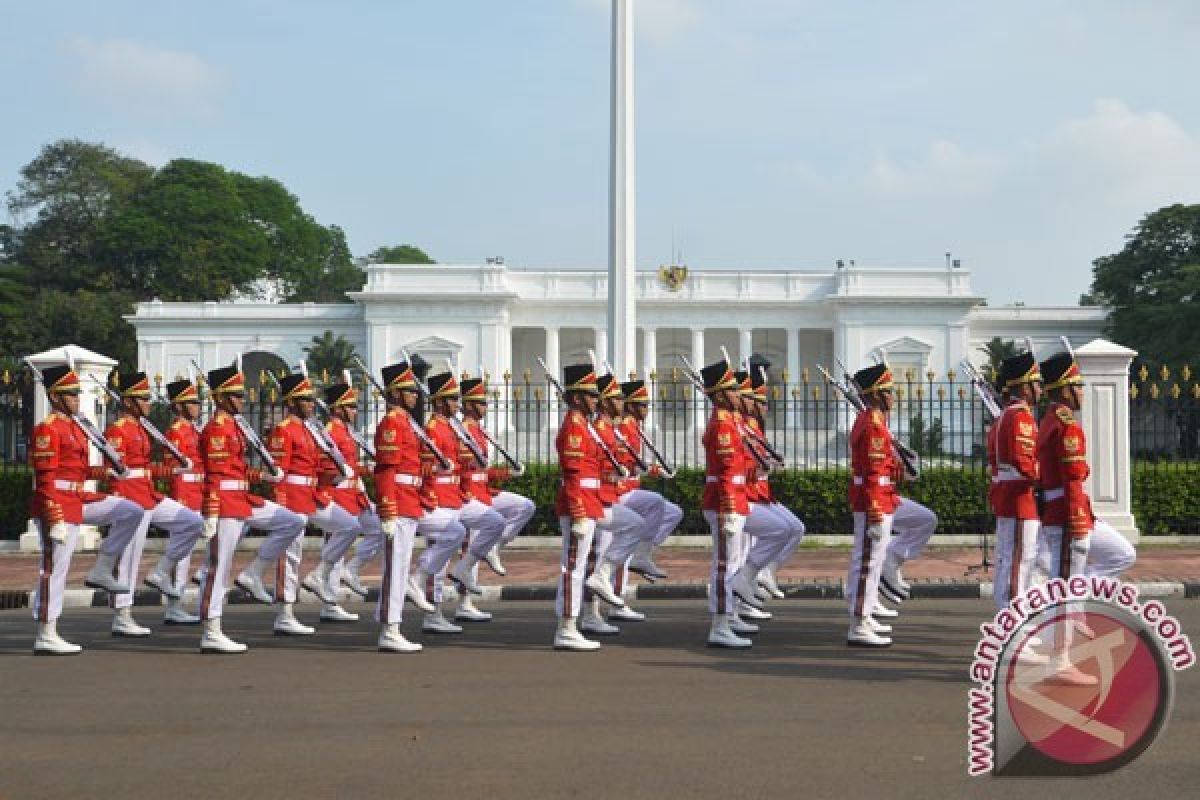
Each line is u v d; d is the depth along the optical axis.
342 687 8.52
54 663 9.65
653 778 6.11
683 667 9.26
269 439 11.96
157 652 10.23
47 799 5.84
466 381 13.52
